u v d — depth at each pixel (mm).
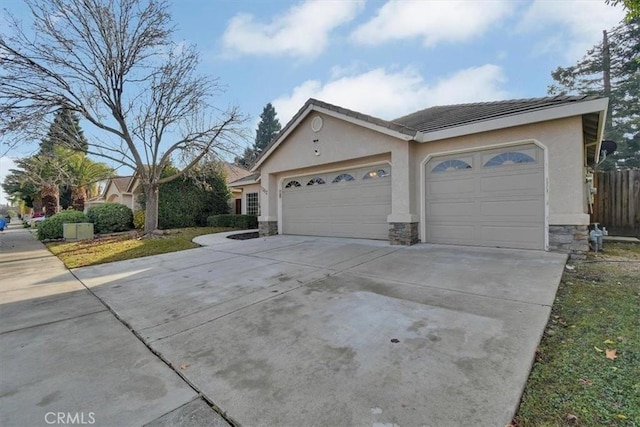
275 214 12820
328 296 4500
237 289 5098
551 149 6699
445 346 2859
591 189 8914
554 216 6676
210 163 15070
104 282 6066
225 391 2354
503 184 7383
